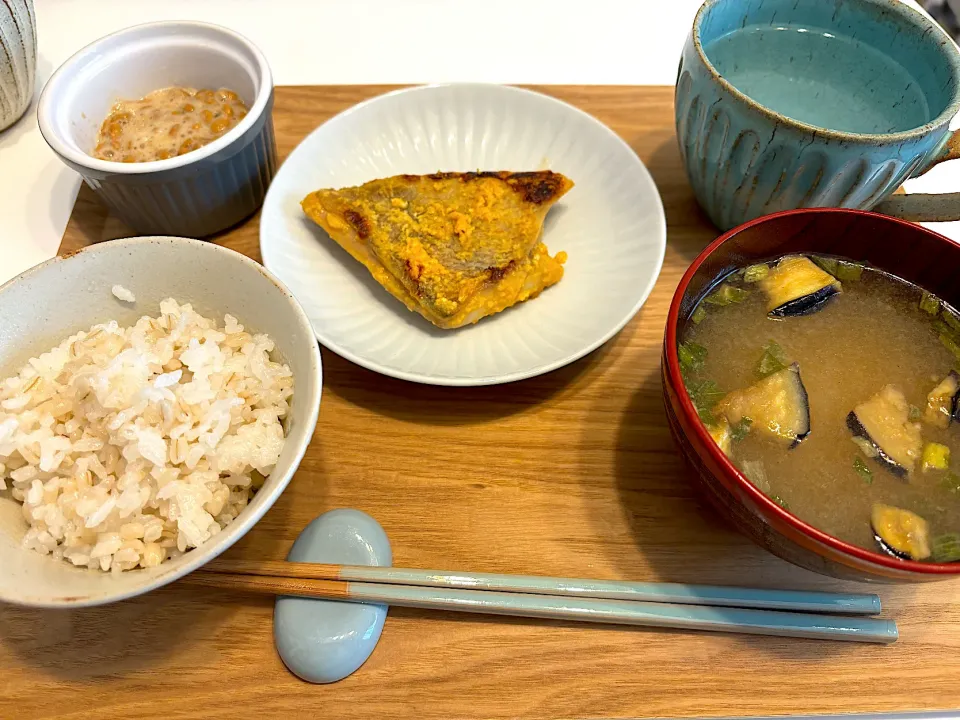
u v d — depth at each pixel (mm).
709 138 291
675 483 261
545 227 330
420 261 290
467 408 278
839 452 223
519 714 216
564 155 343
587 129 338
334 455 265
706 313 248
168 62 331
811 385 236
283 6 448
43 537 209
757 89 315
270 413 233
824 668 226
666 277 322
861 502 214
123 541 208
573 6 452
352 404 278
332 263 312
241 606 234
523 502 257
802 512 213
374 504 255
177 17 439
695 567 245
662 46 429
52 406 228
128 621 229
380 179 321
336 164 336
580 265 315
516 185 316
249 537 248
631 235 311
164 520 217
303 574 228
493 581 231
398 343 289
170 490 214
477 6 450
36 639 225
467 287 281
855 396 234
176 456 220
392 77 407
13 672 219
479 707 217
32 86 367
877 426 225
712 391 233
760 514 195
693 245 333
